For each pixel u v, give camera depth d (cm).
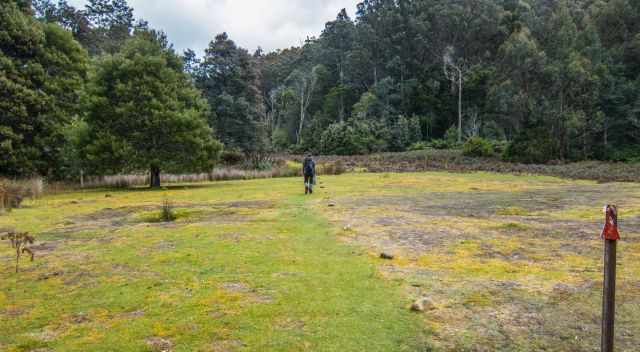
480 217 1103
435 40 6806
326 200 1489
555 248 751
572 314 448
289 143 8069
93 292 529
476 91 6066
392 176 2777
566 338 392
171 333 405
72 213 1288
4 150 2261
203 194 1809
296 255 693
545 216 1123
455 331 406
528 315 445
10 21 2436
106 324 430
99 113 2222
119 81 2212
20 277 601
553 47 4400
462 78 6225
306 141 6662
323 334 397
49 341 395
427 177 2680
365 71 7581
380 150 5666
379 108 6619
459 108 5822
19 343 391
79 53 2933
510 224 977
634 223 1002
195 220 1082
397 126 5944
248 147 4569
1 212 1285
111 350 373
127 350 372
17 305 490
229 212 1220
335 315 441
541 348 373
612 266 321
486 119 5838
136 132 2145
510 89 4375
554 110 4119
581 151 4200
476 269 616
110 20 5309
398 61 6844
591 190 1872
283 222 1020
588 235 866
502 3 6794
